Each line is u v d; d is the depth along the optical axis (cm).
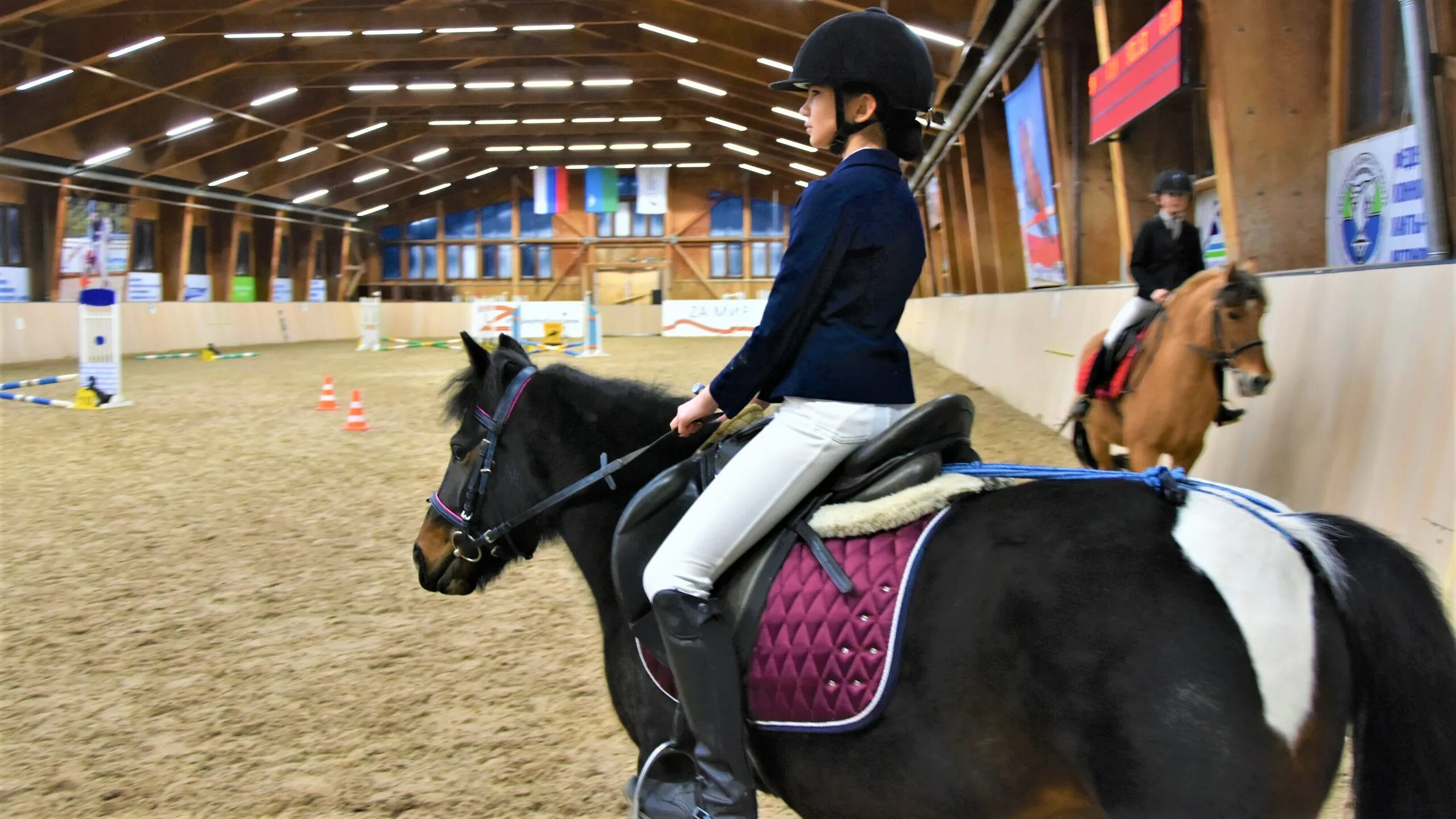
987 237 1803
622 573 179
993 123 1549
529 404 212
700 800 165
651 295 3647
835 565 157
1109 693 128
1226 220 645
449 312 3434
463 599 475
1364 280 450
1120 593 132
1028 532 145
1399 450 390
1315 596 129
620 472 200
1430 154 461
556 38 2172
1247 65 614
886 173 168
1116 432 536
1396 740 124
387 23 1875
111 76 1869
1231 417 495
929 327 2086
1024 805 139
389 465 827
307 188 3166
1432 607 128
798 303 160
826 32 173
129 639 419
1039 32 1045
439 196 3747
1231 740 121
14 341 1922
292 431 1018
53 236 2214
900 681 145
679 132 3244
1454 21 450
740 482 164
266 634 426
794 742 158
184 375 1695
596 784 292
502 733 328
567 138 3309
